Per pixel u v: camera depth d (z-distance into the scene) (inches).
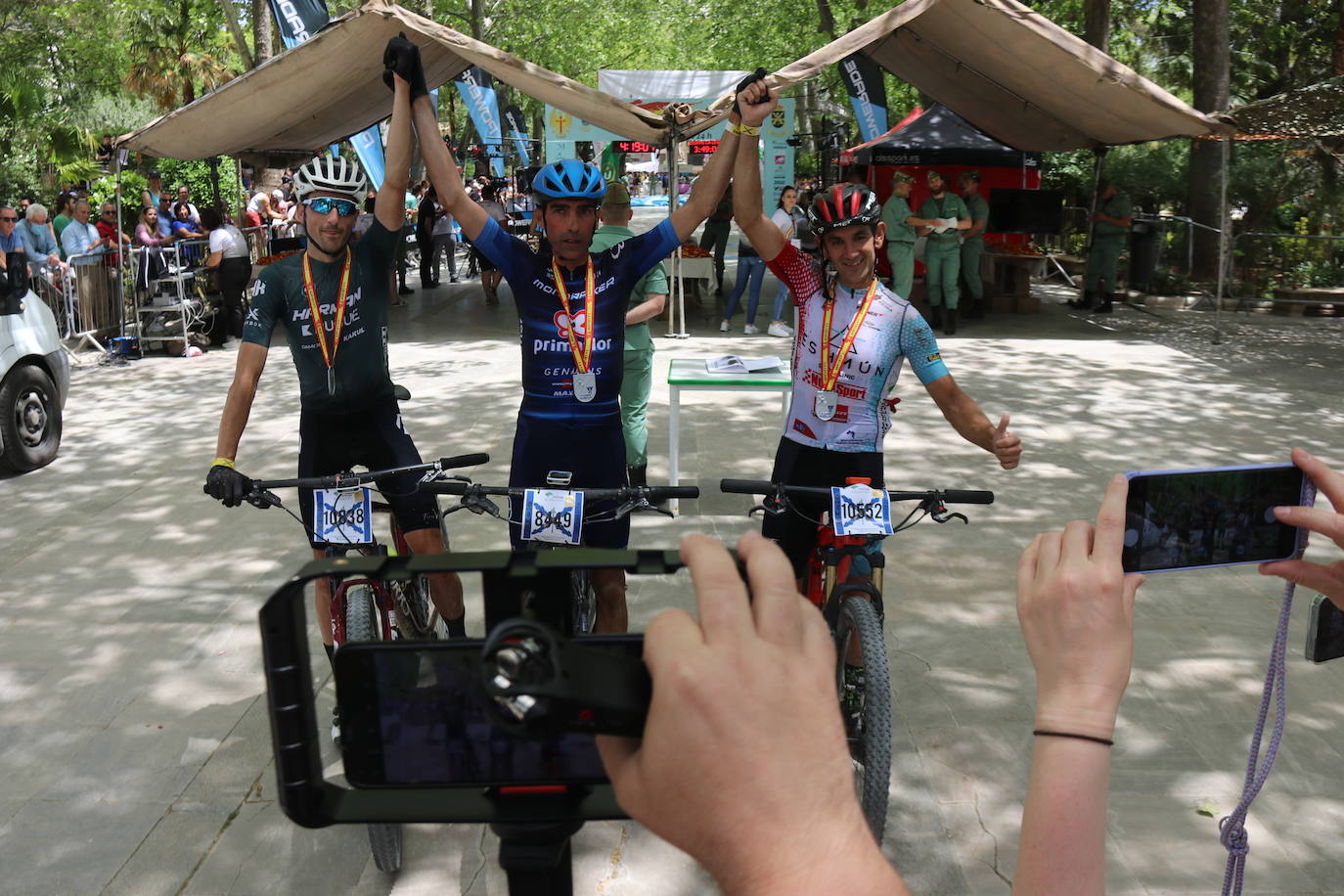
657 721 18.5
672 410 238.7
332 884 126.9
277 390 387.9
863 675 125.0
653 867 128.2
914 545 230.4
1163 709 162.9
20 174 837.2
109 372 432.5
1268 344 471.2
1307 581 35.1
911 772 147.3
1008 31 388.8
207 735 159.2
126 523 251.6
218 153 460.1
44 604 206.5
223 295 493.4
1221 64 597.3
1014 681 172.1
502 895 123.8
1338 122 458.6
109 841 135.0
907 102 1085.8
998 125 536.4
